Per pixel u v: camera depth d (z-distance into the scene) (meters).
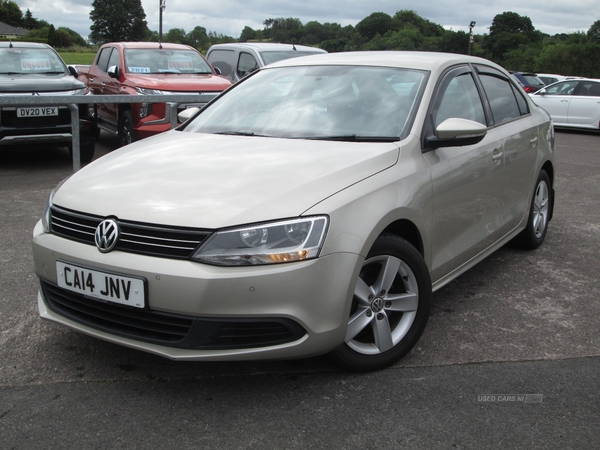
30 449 2.32
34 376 2.85
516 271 4.43
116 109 9.33
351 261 2.59
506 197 4.17
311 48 11.62
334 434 2.43
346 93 3.61
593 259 4.74
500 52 84.50
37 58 9.09
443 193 3.27
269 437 2.41
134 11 96.31
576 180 8.24
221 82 9.31
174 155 3.14
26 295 3.80
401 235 3.16
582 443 2.39
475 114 3.90
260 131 3.51
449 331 3.41
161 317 2.51
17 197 6.38
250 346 2.50
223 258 2.42
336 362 2.80
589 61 51.31
